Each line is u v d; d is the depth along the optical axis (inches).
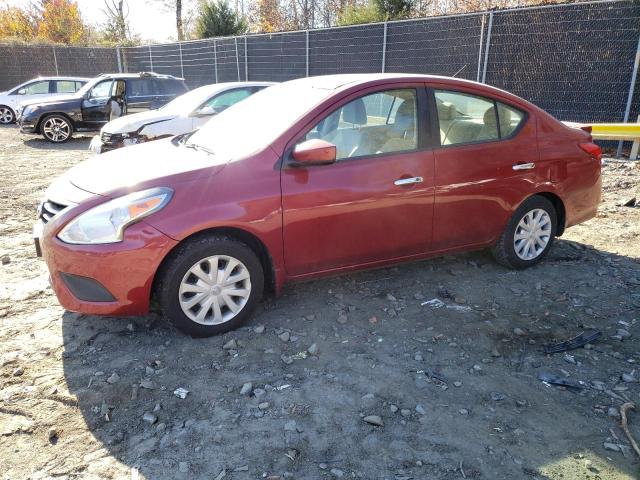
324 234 143.8
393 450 98.8
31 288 166.2
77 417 107.4
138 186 127.5
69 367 124.3
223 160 136.0
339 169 143.3
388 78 154.3
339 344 134.9
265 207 134.0
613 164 345.4
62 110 512.1
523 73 410.3
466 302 158.6
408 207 153.3
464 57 444.5
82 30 1409.9
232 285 137.3
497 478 92.4
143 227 123.5
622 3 353.4
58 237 125.9
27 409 109.4
